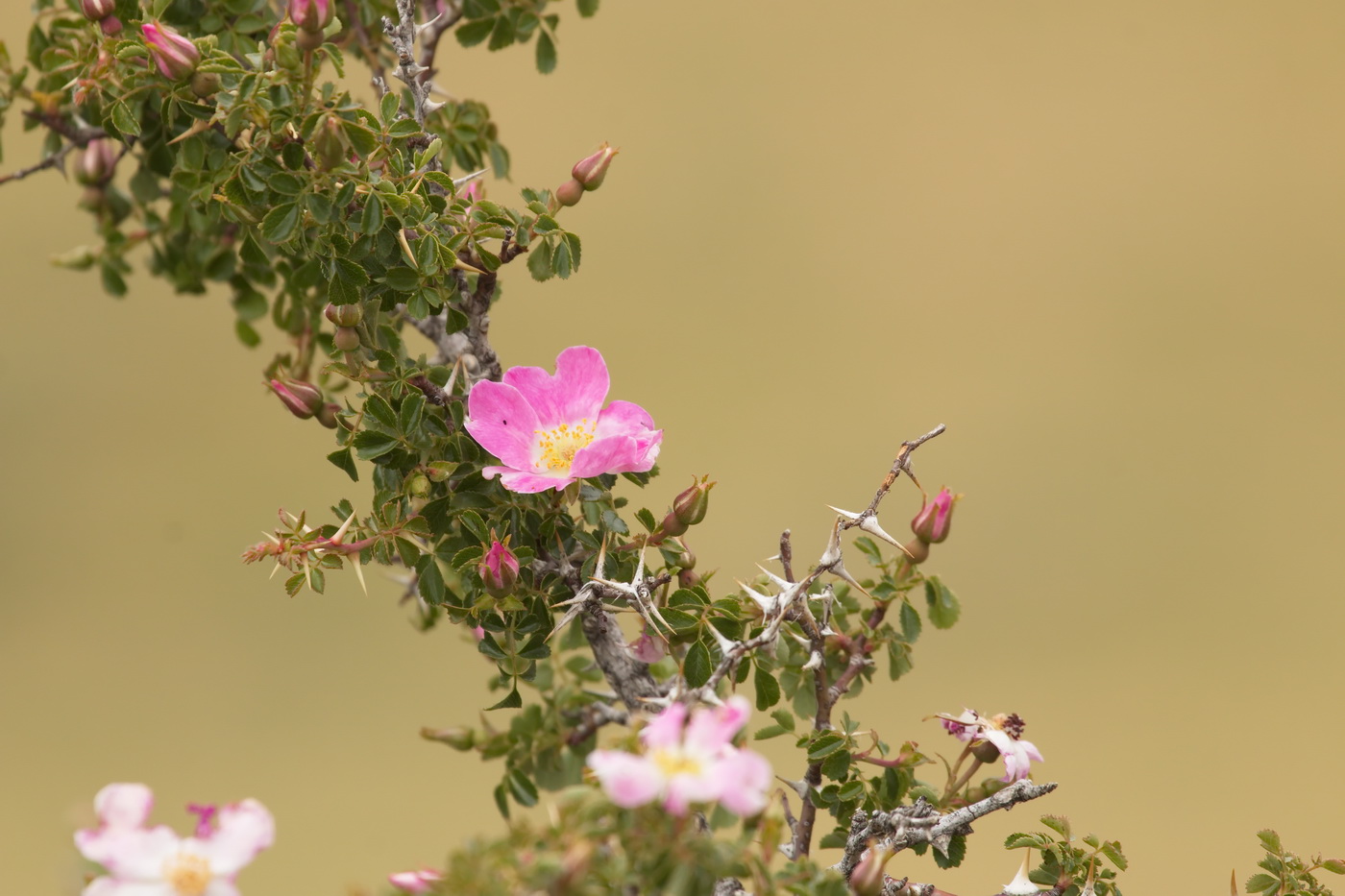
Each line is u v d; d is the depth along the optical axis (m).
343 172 3.07
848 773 3.09
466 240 3.08
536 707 3.15
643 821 2.98
